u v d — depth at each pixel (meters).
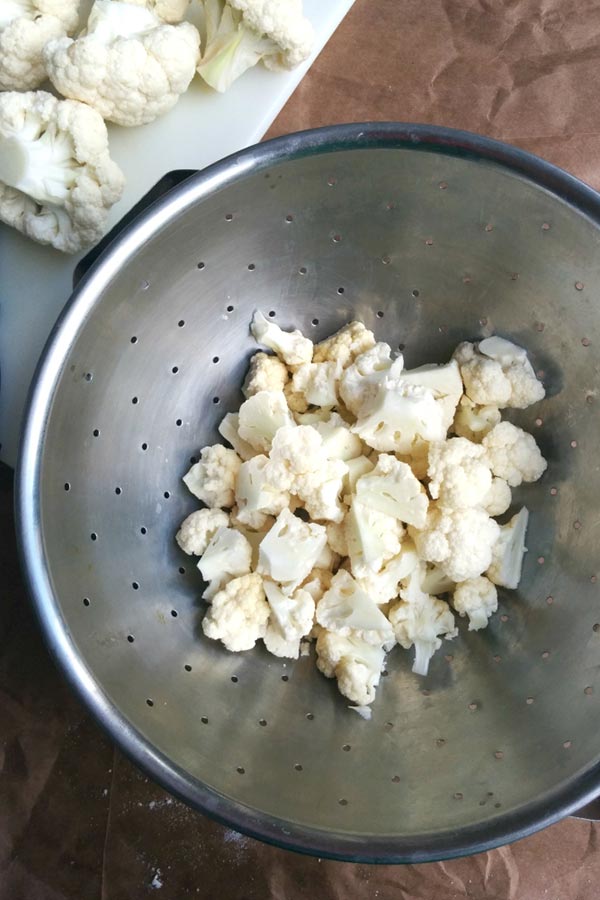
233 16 0.46
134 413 0.44
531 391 0.45
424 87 0.50
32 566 0.37
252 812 0.38
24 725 0.50
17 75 0.47
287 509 0.45
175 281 0.43
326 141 0.40
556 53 0.51
